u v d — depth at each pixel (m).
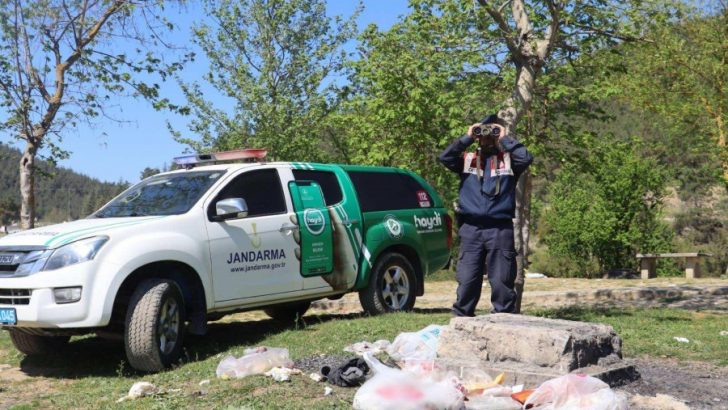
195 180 8.17
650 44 9.57
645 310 10.53
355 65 10.17
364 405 4.60
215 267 7.59
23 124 11.24
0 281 6.83
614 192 22.58
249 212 8.09
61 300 6.66
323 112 18.75
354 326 7.93
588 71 9.81
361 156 10.96
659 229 23.83
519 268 9.02
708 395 5.27
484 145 6.64
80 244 6.81
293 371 5.84
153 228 7.22
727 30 15.34
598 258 23.59
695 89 15.76
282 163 8.70
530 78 9.07
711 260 28.17
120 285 6.81
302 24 19.72
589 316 9.59
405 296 9.59
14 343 7.76
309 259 8.50
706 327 8.57
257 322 10.15
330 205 8.89
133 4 11.10
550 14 9.23
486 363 5.40
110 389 6.21
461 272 6.63
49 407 5.73
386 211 9.48
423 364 5.36
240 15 19.72
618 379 5.37
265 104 18.94
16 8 10.87
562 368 5.13
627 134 22.08
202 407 5.16
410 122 9.56
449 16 9.02
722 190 32.50
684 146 19.11
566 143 10.44
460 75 9.77
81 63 11.33
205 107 19.98
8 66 11.04
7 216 65.88
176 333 7.08
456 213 6.69
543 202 28.89
